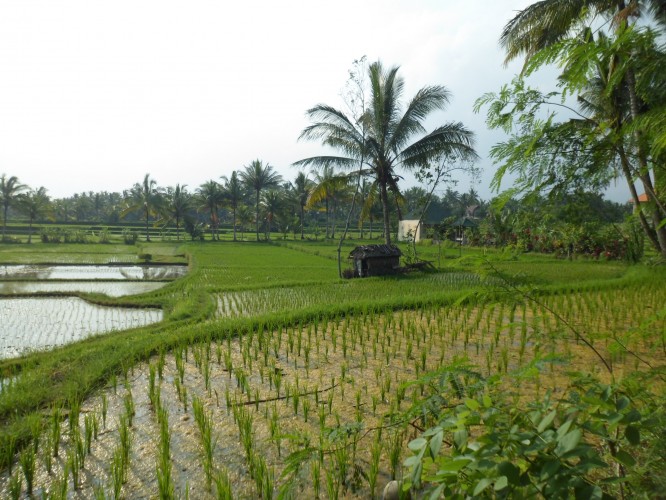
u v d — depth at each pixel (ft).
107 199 356.18
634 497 5.10
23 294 53.83
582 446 3.91
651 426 4.75
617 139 7.50
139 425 14.85
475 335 25.18
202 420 13.89
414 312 32.50
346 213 268.41
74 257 115.96
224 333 27.22
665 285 38.50
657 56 6.54
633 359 17.97
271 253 121.08
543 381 16.15
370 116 67.67
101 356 22.33
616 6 40.55
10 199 166.30
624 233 71.05
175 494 10.93
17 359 24.98
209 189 186.50
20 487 11.02
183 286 56.90
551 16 42.98
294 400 15.38
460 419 4.61
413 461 4.48
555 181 8.07
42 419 14.88
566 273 58.80
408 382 6.85
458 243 122.83
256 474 10.89
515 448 4.32
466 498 4.49
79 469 12.28
